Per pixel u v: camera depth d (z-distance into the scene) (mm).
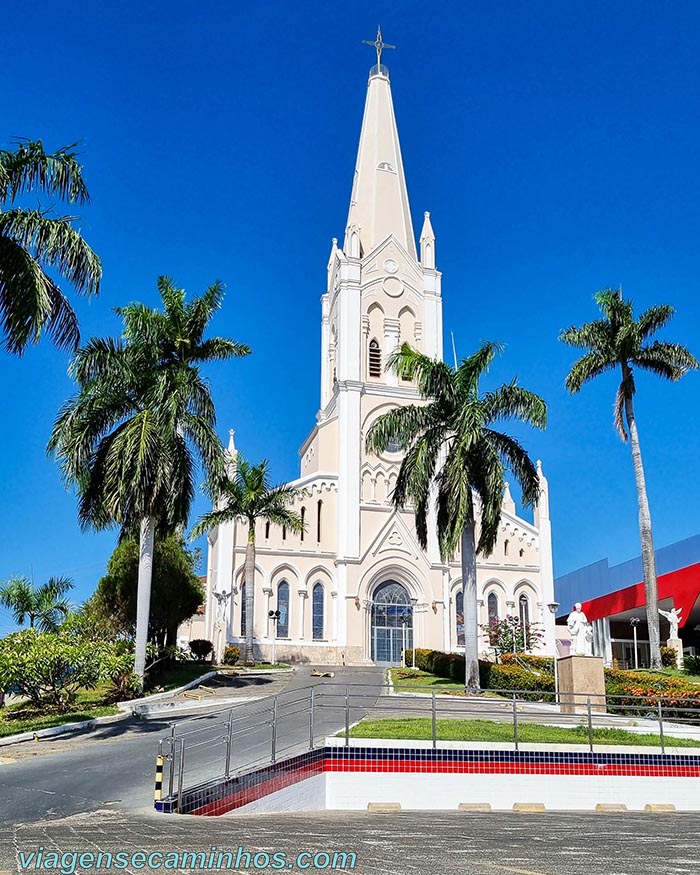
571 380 48188
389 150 76875
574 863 9305
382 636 63062
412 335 71938
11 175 24484
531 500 38812
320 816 16344
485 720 25312
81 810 15602
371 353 70625
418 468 38250
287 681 42188
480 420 36594
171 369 37812
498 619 62875
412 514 65500
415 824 14266
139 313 37625
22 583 61000
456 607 65438
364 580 63156
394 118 79188
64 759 22094
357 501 64688
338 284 71500
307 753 19328
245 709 31156
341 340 69438
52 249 23891
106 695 34312
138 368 37375
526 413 37844
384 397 68188
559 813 18609
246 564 53219
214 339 38875
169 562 46469
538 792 20484
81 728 28266
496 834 12516
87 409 36219
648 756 21328
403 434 39312
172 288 39188
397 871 8617
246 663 52125
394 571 64250
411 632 63656
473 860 9461
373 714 28609
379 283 71875
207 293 39094
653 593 44688
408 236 74688
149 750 23234
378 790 19719
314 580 63188
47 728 27422
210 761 20828
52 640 31656
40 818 14633
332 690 37688
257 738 24250
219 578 60000
